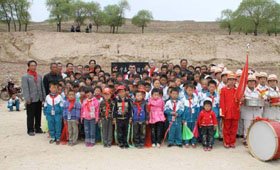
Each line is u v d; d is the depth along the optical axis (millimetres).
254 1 51938
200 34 44469
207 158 7043
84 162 6664
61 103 8508
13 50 37406
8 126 10781
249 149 7371
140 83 9039
